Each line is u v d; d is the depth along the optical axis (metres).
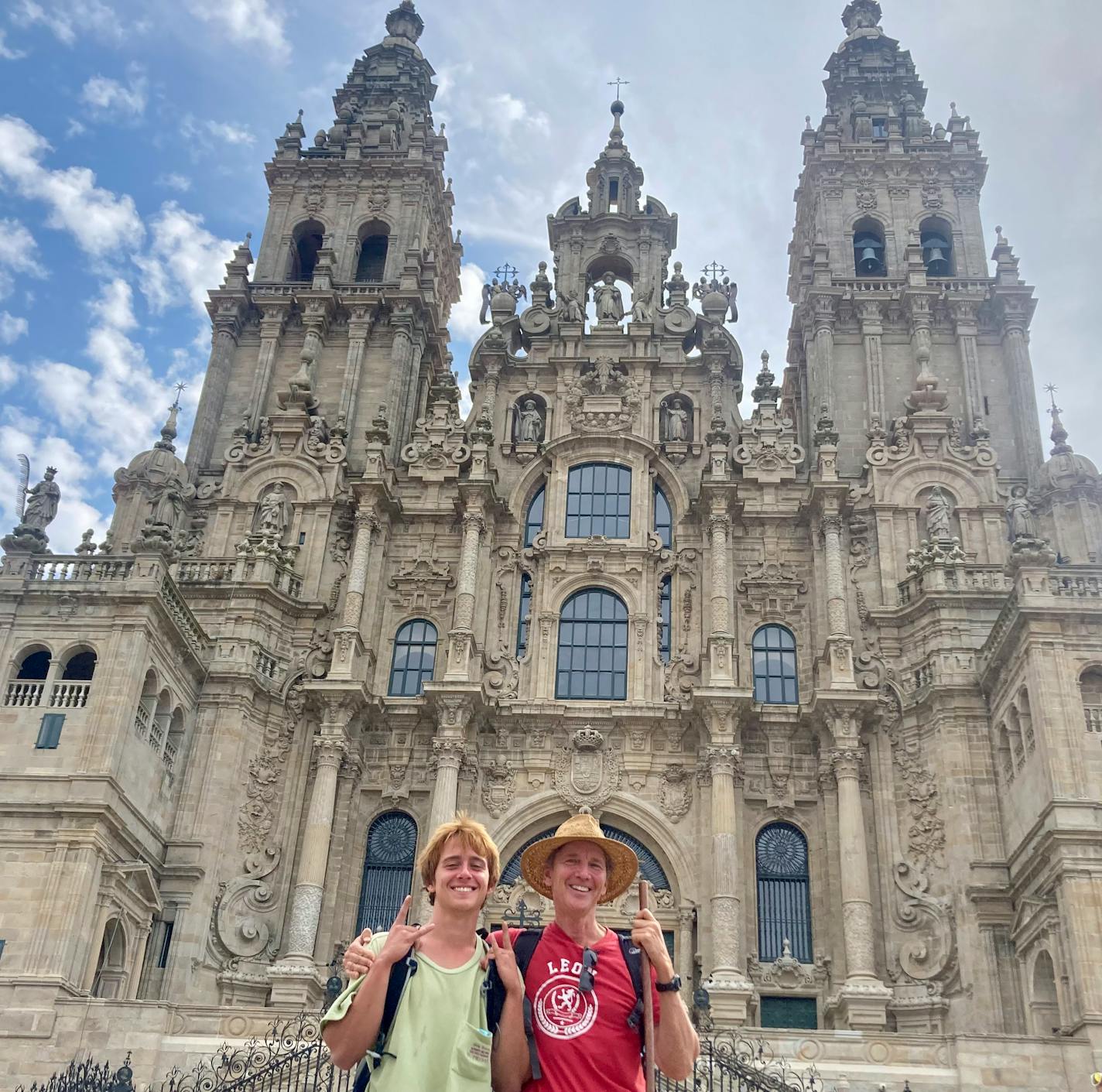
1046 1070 29.77
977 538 44.38
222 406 50.69
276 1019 31.17
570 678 44.31
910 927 37.91
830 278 51.12
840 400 49.06
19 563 37.41
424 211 56.22
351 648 42.72
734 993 36.12
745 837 40.84
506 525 47.00
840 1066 30.42
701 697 40.88
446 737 41.22
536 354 50.62
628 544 45.69
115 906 34.53
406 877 41.34
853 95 59.81
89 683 35.66
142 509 47.53
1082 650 34.22
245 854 40.03
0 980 31.22
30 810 33.41
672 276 51.69
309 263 56.91
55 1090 27.56
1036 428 47.44
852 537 44.97
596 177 55.59
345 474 47.66
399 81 63.28
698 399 49.19
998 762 38.38
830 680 41.22
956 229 53.06
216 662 41.81
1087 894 30.94
